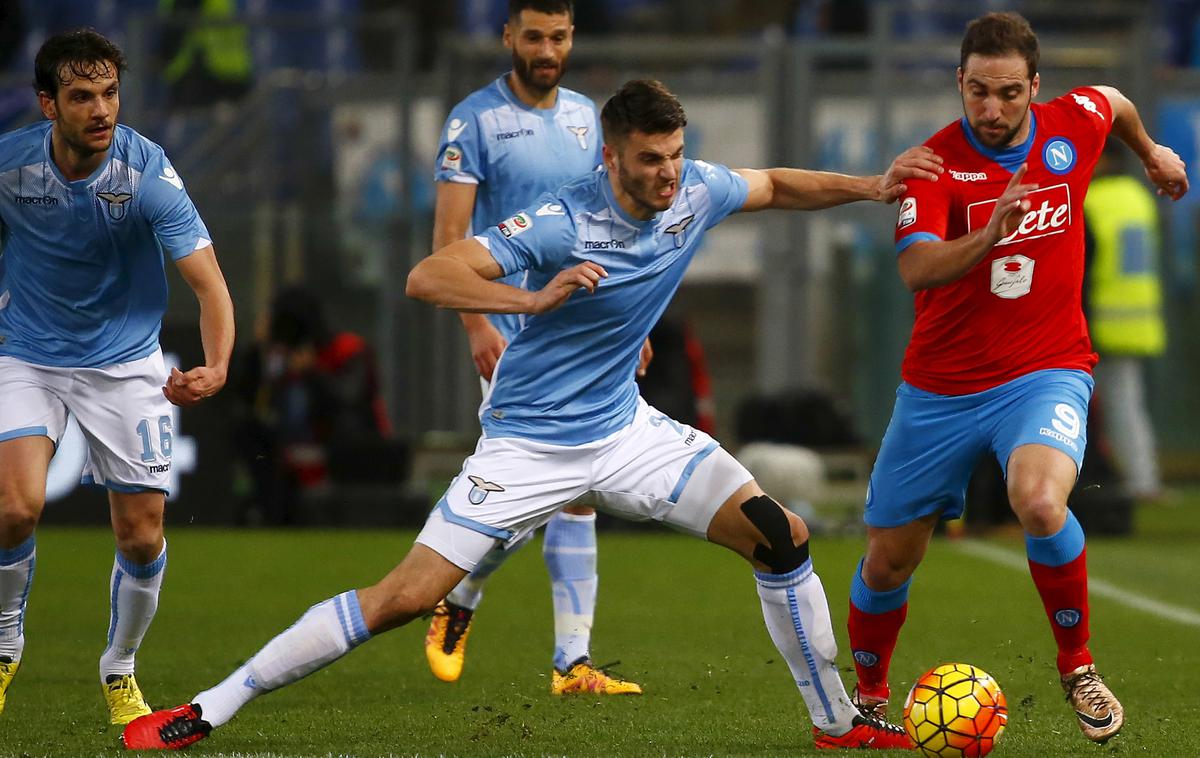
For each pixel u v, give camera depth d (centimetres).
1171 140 6025
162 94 6200
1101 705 1888
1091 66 5969
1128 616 3222
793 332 6038
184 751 1820
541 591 3603
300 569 3966
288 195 5984
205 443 5022
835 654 1895
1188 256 6053
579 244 1825
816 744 1923
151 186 1998
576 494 1891
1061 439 1909
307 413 5088
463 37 7019
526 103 2489
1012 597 3456
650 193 1789
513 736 1986
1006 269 1958
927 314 2005
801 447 5216
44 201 1989
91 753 1820
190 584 3669
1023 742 1964
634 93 1777
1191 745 1947
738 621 3125
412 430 5956
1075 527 1902
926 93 5966
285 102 6000
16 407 2017
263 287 5959
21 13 6975
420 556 1819
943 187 1973
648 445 1892
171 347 4644
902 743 1914
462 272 1766
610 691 2333
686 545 4666
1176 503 5778
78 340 2045
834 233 6041
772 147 5972
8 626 2059
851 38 6788
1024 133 1981
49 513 4869
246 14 6794
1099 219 5359
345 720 2097
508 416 1878
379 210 5984
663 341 4841
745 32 7025
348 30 6556
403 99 5975
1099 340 5469
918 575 3850
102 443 2048
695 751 1889
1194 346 6078
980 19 1942
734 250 6078
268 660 1797
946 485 2017
